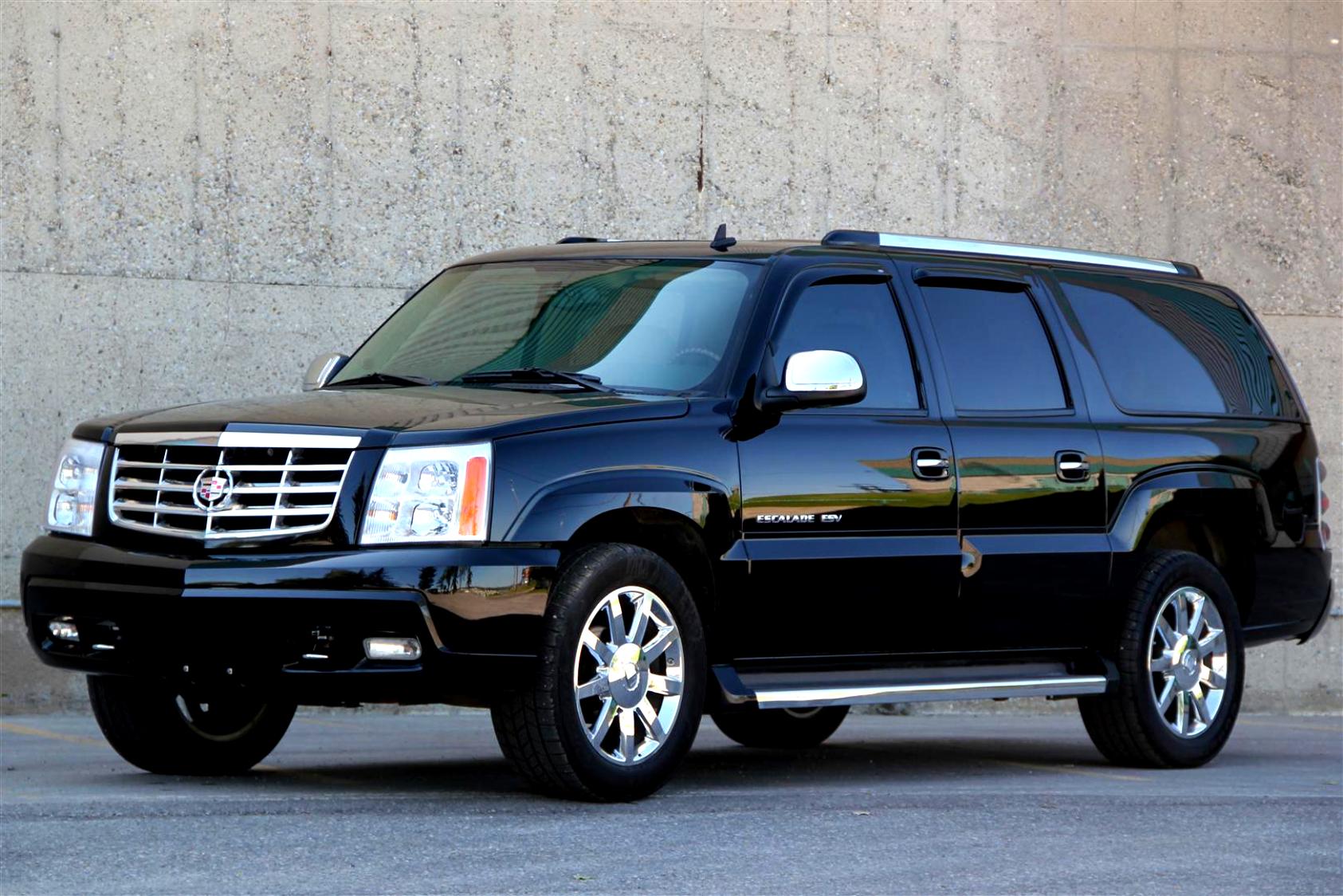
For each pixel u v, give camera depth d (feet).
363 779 32.09
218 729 32.73
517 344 33.06
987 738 45.16
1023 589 34.42
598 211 51.16
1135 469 36.81
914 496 32.63
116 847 23.34
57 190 47.78
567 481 28.22
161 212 48.29
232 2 48.80
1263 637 39.93
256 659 27.17
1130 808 29.89
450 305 35.35
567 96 50.90
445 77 50.03
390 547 27.30
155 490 28.89
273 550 27.68
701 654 29.53
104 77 48.11
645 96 51.55
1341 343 56.39
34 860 22.40
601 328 32.55
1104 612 36.22
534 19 50.67
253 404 29.91
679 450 29.68
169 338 48.26
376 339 35.86
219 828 24.93
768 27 52.54
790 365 30.40
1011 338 35.78
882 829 26.71
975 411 34.37
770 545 30.66
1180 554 37.60
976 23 54.29
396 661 26.99
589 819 26.58
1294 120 56.44
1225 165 56.08
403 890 21.02
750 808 28.48
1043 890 22.31
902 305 34.12
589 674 28.37
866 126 53.36
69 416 47.70
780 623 30.94
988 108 54.34
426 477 27.48
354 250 49.32
